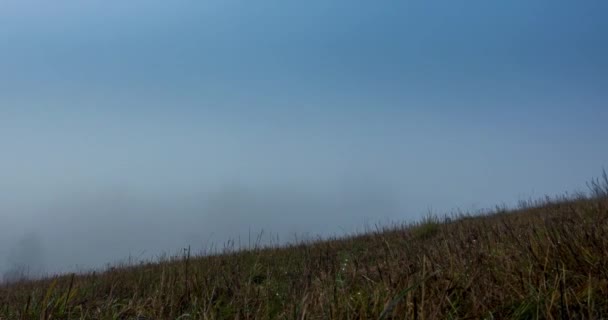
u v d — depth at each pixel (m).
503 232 5.36
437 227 8.38
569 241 3.76
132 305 4.07
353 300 3.18
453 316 2.88
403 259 4.51
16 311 3.93
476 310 2.88
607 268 3.17
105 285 5.73
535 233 4.36
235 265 6.08
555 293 2.78
